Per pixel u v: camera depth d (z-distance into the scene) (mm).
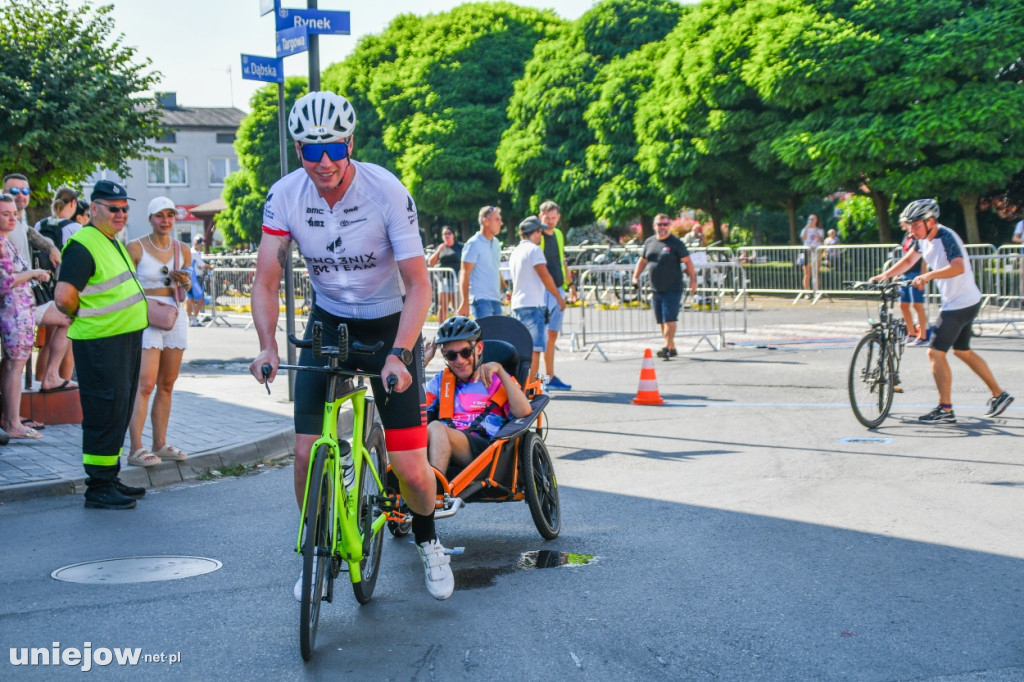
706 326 14930
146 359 6734
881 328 8258
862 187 27031
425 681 3428
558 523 5379
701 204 29859
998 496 5938
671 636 3818
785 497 6027
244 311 22219
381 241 3865
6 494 6207
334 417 3809
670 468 6941
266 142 51344
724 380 11273
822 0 24234
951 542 5027
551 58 36375
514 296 10438
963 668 3482
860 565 4676
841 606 4129
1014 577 4473
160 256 6887
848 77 22859
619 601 4238
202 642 3816
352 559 3973
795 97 23547
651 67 31547
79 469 6754
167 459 6922
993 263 16078
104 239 6070
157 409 6902
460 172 39750
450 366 5320
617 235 41688
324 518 3773
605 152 32156
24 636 3883
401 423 4055
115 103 22453
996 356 12359
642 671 3486
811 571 4602
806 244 25766
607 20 35062
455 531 5504
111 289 5988
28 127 21656
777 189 28375
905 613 4035
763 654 3625
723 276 14578
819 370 11805
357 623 4035
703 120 27109
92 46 22656
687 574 4590
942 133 21781
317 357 3811
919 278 8102
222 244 56062
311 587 3662
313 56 8984
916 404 9305
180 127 66250
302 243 3895
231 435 7906
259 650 3730
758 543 5074
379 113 44781
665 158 28031
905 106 23094
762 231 40938
